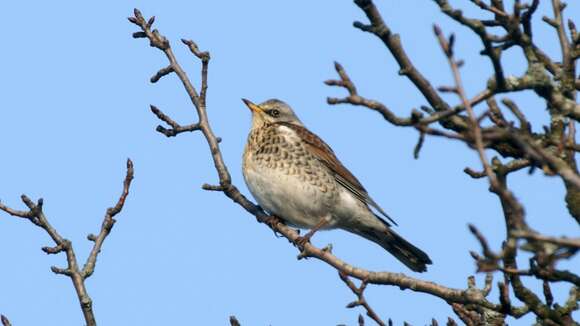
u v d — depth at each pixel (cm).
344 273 1200
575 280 945
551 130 1062
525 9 1063
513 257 1036
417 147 855
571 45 1111
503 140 847
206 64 1479
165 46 1480
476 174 1173
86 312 1190
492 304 1077
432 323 1205
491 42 946
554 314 1044
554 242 737
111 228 1260
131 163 1285
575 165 1052
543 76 990
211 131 1489
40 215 1224
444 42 809
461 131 1070
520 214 764
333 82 944
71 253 1220
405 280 1147
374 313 1174
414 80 1072
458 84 799
